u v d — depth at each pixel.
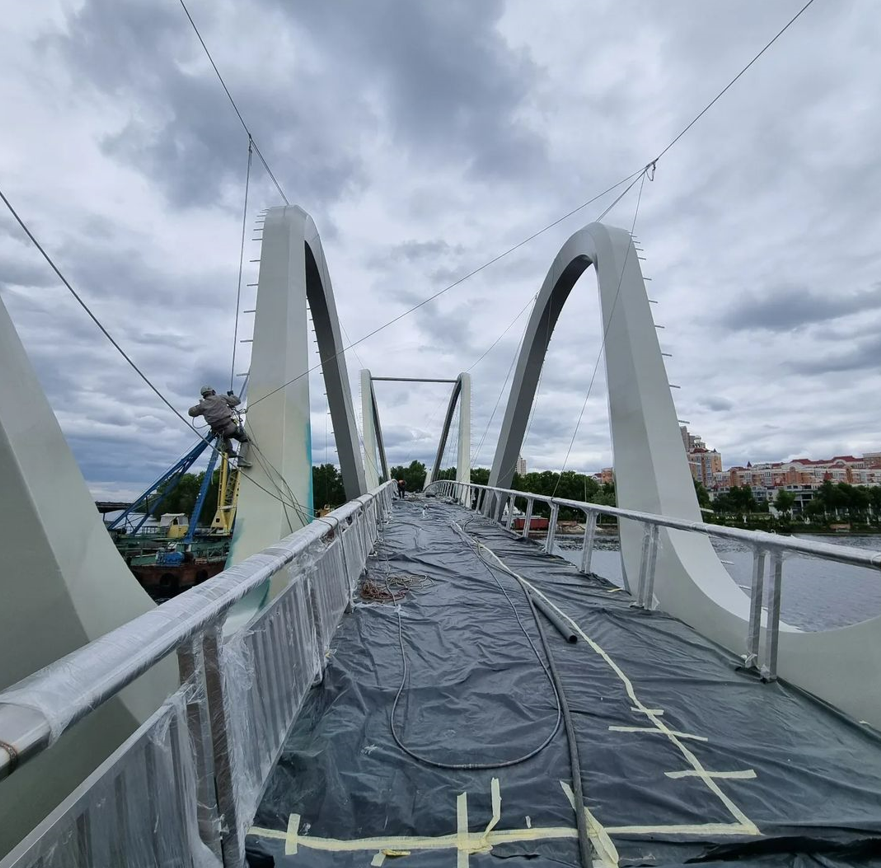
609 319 7.05
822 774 2.43
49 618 2.37
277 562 2.68
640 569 5.26
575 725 2.87
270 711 2.51
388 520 14.37
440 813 2.15
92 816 1.28
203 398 6.51
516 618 4.84
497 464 16.12
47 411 2.60
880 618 2.95
